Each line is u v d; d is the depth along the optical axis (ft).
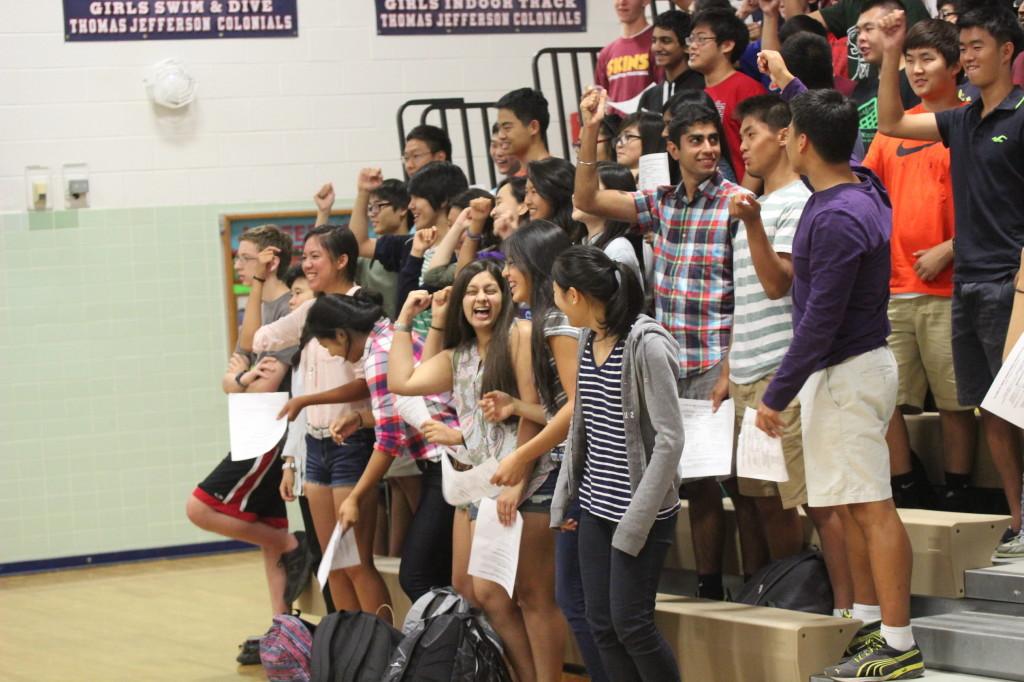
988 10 31.60
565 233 32.19
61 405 62.08
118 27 62.18
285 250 45.73
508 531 32.09
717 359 33.32
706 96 34.55
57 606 53.67
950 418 35.42
